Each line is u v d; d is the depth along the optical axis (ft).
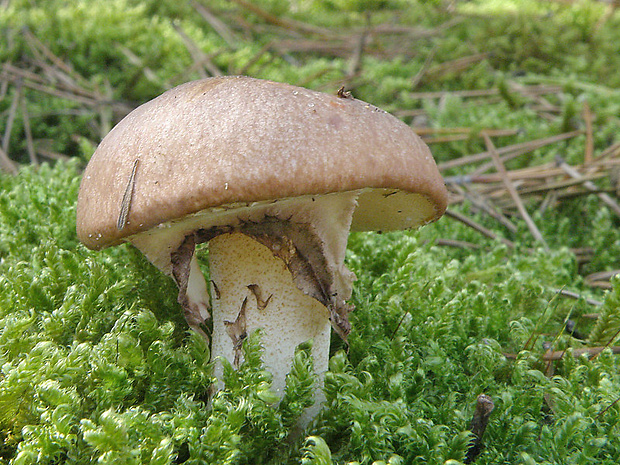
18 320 0.53
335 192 0.46
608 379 0.56
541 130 1.24
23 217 0.73
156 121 0.47
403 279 0.68
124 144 0.48
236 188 0.45
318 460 0.47
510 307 0.70
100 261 0.65
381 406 0.51
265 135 0.45
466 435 0.49
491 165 1.13
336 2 2.22
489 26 1.71
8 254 0.72
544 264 0.78
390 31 1.88
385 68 1.52
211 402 0.52
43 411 0.49
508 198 1.06
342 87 0.50
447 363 0.58
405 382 0.55
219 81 0.49
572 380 0.57
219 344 0.53
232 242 0.52
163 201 0.45
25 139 1.14
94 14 1.47
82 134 1.16
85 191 0.51
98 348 0.52
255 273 0.52
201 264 0.69
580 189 1.01
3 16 1.41
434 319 0.64
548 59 1.60
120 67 1.36
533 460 0.49
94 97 1.24
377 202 0.56
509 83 1.50
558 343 0.63
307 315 0.52
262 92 0.47
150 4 1.69
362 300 0.65
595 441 0.50
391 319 0.64
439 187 0.51
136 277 0.64
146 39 1.40
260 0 1.93
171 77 1.33
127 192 0.47
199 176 0.45
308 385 0.51
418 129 1.27
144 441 0.48
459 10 1.96
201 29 1.65
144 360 0.53
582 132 1.18
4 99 1.17
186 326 0.61
